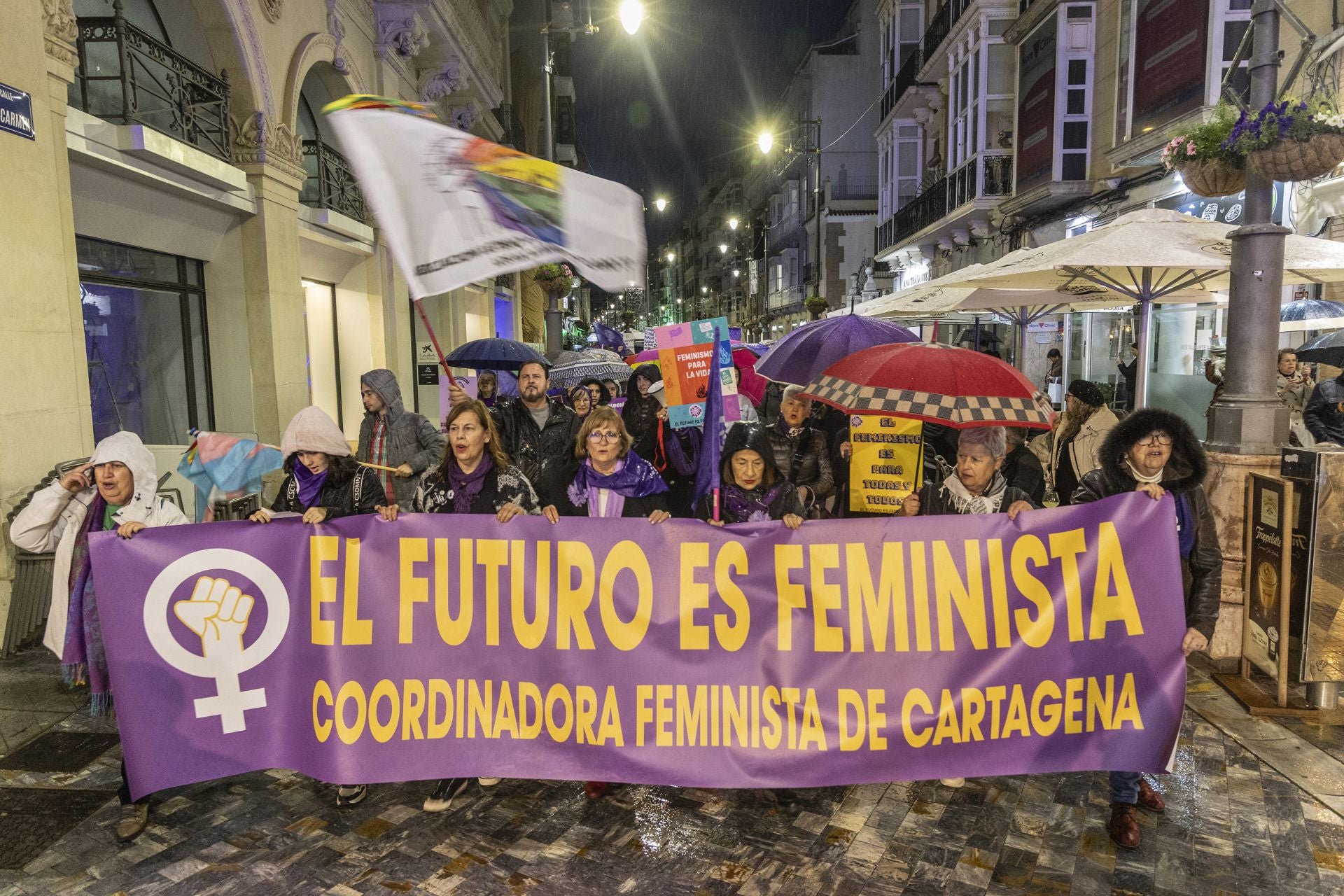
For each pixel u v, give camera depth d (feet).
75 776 11.84
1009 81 62.59
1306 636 13.28
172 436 28.86
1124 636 10.45
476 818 10.84
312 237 36.50
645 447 17.40
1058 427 20.29
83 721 13.55
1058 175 51.67
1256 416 15.23
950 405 10.73
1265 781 11.51
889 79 96.58
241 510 20.92
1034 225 59.06
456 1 54.54
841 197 131.34
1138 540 10.48
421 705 10.55
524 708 10.57
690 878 9.53
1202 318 40.86
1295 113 14.66
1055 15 51.01
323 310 42.50
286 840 10.33
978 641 10.56
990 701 10.52
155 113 27.37
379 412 19.39
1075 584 10.53
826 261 129.49
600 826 10.63
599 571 10.62
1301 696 14.03
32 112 18.30
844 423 17.74
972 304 29.91
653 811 10.99
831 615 10.58
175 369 29.09
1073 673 10.50
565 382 27.84
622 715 10.55
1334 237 29.48
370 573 10.56
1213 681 14.92
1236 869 9.57
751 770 10.44
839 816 10.84
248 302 30.76
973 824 10.63
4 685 15.03
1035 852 10.00
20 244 17.89
